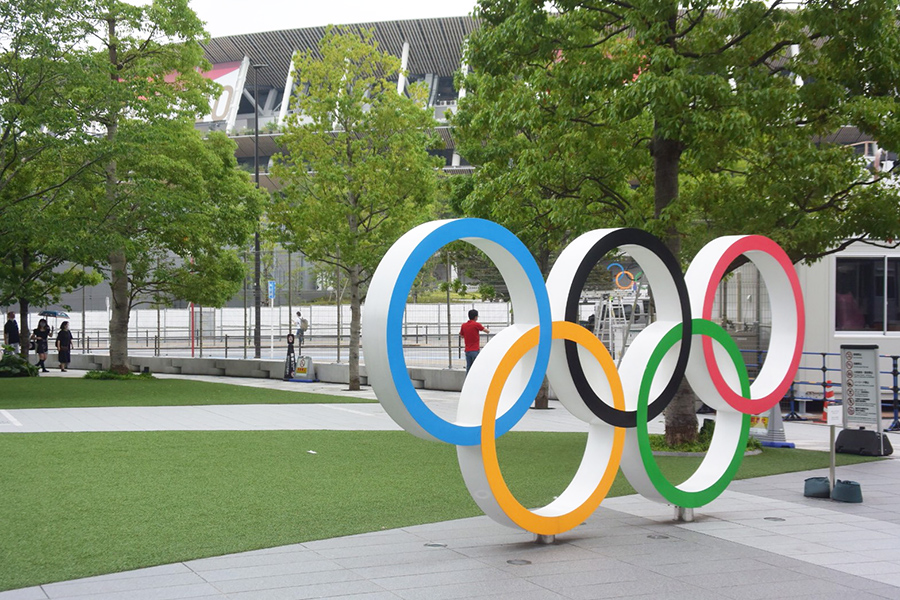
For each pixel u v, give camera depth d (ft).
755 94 35.78
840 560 21.13
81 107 67.05
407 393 20.27
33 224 64.39
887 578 19.52
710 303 26.99
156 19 78.54
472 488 22.00
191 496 28.12
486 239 21.85
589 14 40.81
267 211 75.05
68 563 19.95
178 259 110.63
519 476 32.94
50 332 124.57
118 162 77.05
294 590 18.12
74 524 23.98
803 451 41.24
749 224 38.14
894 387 53.01
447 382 78.07
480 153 60.75
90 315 156.04
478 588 18.48
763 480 33.14
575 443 42.78
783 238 37.35
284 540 22.59
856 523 25.49
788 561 21.01
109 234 67.82
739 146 36.29
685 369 26.35
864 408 40.19
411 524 24.72
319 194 72.95
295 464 34.96
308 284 143.02
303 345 130.11
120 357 85.10
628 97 36.01
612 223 44.50
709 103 36.32
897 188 40.09
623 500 29.04
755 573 19.86
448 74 287.07
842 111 37.22
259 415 54.34
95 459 35.35
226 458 36.22
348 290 134.41
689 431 39.88
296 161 72.90
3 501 26.99
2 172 65.46
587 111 41.78
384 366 20.15
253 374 98.12
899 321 60.34
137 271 86.17
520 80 45.96
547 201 43.14
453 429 21.02
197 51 82.33
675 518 26.05
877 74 37.50
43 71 63.72
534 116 40.24
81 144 64.23
